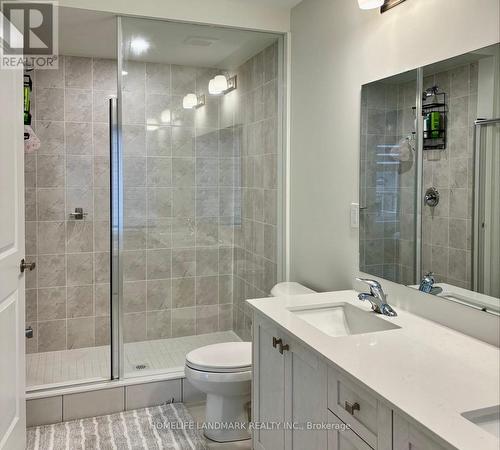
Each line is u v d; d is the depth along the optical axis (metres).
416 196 2.09
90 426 2.77
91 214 3.86
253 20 3.16
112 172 2.97
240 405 2.63
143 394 2.99
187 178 3.15
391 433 1.32
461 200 1.84
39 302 3.78
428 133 2.01
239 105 3.24
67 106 3.74
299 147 3.18
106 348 3.90
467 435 1.11
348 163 2.61
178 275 3.17
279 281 3.40
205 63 3.13
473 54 1.78
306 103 3.06
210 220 3.23
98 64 3.79
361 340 1.78
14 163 2.30
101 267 3.92
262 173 3.32
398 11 2.18
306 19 3.03
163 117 3.06
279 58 3.30
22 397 2.41
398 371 1.49
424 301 2.06
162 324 3.13
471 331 1.82
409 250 2.14
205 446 2.57
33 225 3.72
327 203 2.84
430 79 1.99
